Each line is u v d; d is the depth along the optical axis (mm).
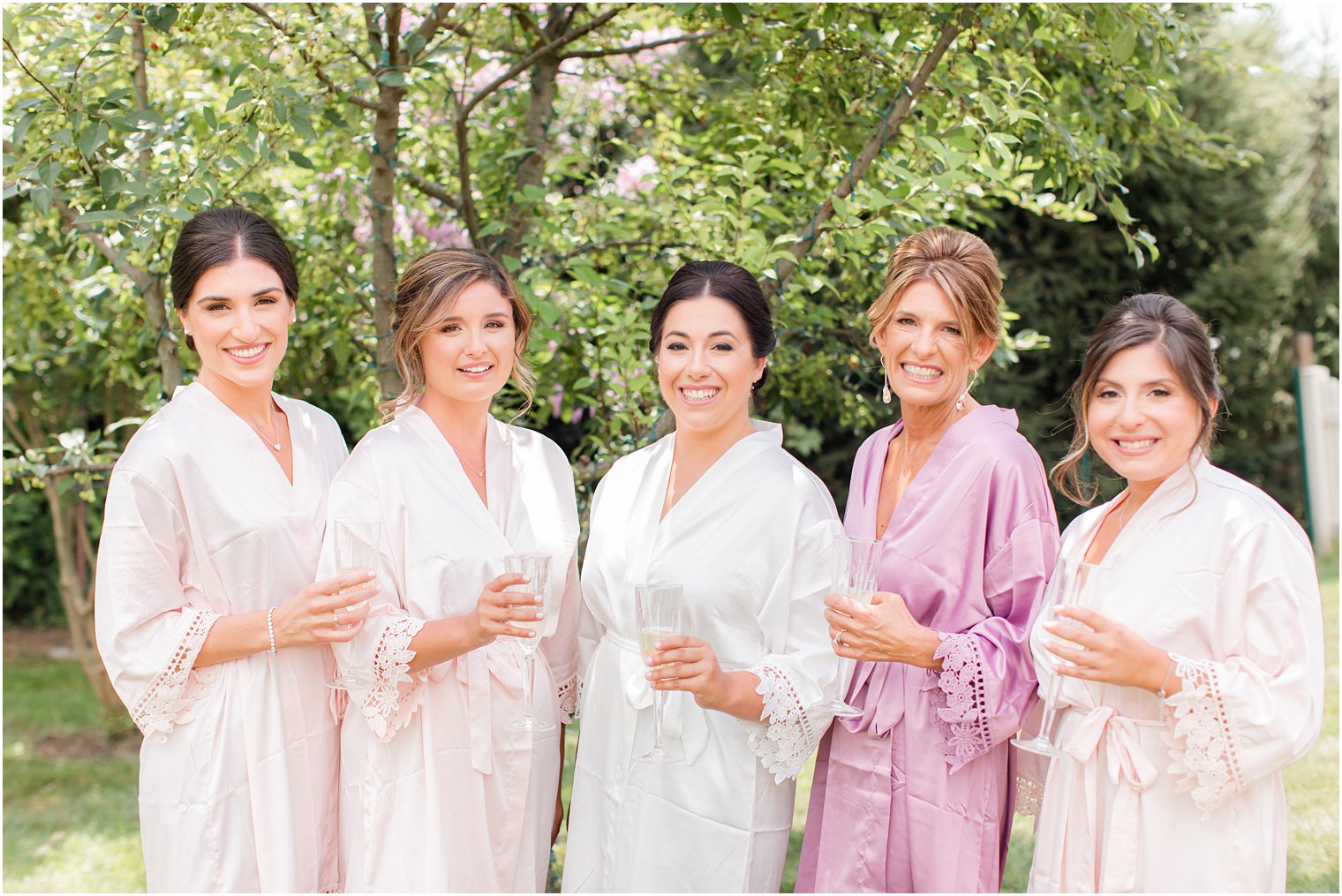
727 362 2246
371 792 2285
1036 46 3641
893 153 3398
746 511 2279
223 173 3121
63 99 2721
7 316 4848
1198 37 3766
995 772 2258
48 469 3676
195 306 2311
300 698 2320
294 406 2547
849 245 3213
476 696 2330
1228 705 1857
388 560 2305
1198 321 2041
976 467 2252
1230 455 11102
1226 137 4211
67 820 4832
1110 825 2002
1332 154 11078
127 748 5875
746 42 3643
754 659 2260
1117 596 2037
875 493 2447
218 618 2240
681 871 2246
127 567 2225
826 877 2357
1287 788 4766
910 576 2271
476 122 4258
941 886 2209
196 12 2957
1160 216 9570
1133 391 2012
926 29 3574
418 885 2250
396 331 2438
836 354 4156
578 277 3234
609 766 2342
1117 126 3963
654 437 3316
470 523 2363
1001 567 2225
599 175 4117
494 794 2359
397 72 3088
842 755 2359
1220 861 1930
